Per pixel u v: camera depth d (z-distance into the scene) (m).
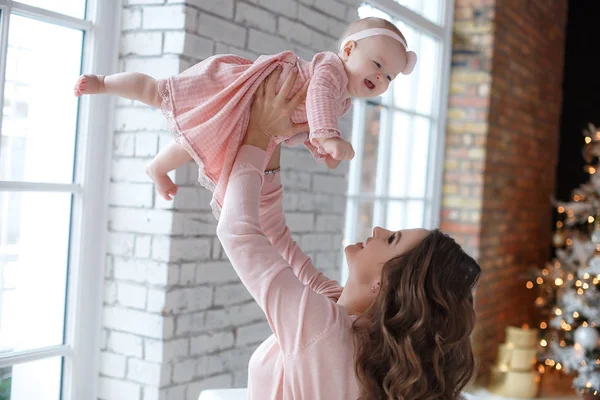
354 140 3.71
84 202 2.29
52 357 2.24
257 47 2.52
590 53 6.01
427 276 1.32
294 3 2.70
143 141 2.29
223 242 1.27
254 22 2.50
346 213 3.67
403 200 4.30
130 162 2.31
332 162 1.39
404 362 1.25
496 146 4.76
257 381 1.35
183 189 2.25
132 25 2.29
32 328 2.19
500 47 4.68
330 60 1.33
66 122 2.25
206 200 2.35
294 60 1.34
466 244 4.61
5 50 2.01
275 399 1.30
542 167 5.78
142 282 2.27
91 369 2.35
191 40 2.23
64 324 2.29
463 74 4.63
